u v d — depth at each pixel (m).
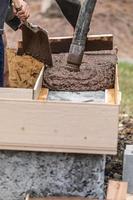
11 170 4.14
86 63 5.16
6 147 4.05
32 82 5.36
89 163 4.09
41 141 4.02
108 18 16.12
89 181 4.11
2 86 4.89
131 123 6.09
